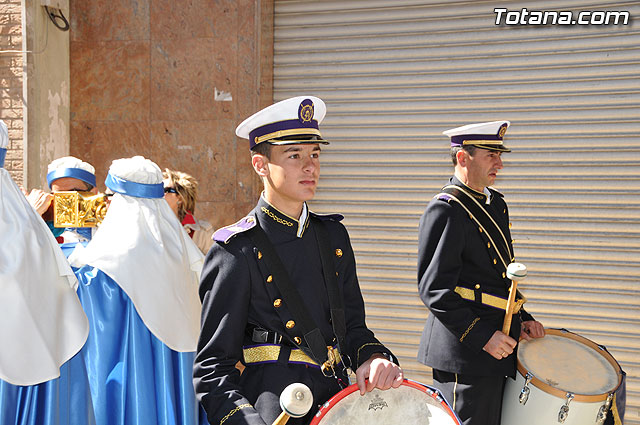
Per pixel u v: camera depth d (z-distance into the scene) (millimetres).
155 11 4621
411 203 4750
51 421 1947
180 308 2453
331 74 4801
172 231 2588
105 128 4746
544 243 4488
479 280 2730
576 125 4391
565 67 4391
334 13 4754
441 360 2713
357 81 4766
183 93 4625
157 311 2363
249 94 4547
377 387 1629
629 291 4336
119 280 2324
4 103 4469
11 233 1899
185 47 4602
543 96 4445
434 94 4648
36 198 2695
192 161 4641
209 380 1602
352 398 1606
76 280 2127
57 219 2723
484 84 4555
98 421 2311
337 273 1807
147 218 2508
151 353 2393
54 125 4629
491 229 2746
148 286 2375
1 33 4457
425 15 4613
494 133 2771
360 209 4844
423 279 2678
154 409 2338
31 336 1852
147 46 4648
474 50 4551
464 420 2674
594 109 4355
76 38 4730
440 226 2680
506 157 4531
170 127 4656
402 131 4730
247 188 4578
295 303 1676
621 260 4348
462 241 2666
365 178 4820
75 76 4758
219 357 1642
